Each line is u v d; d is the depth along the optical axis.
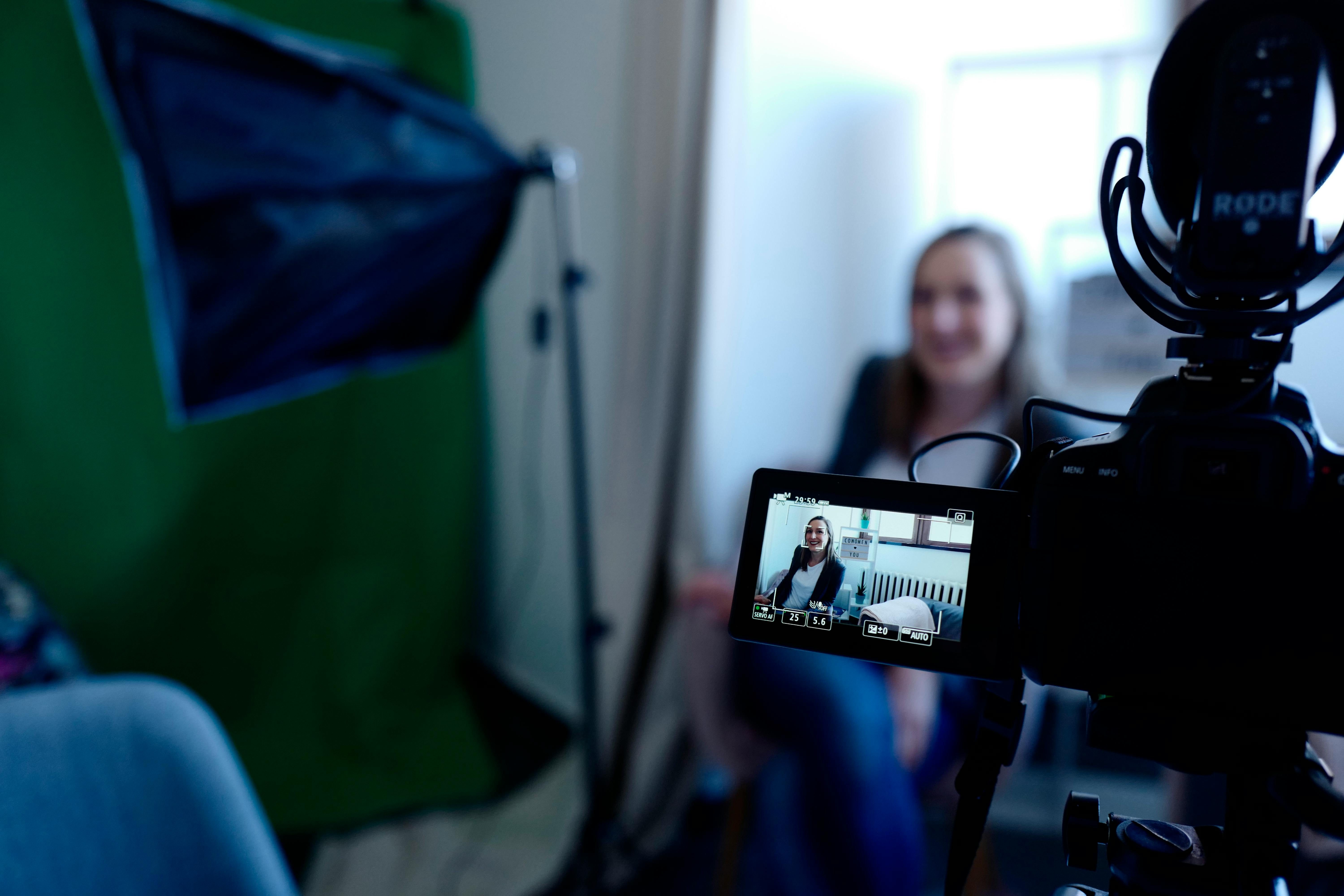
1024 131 1.78
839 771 1.25
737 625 0.51
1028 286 1.48
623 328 1.90
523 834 1.83
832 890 1.23
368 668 2.16
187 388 1.29
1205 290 0.41
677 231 1.74
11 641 1.37
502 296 2.44
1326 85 0.38
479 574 2.71
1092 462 0.44
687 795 1.83
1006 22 1.77
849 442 1.58
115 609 1.86
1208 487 0.41
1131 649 0.44
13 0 1.66
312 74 1.24
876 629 0.49
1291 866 0.43
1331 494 0.41
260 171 1.21
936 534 0.49
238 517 2.01
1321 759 0.44
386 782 1.99
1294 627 0.42
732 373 1.80
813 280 1.96
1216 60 0.40
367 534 2.21
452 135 1.37
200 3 1.67
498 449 2.54
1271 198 0.39
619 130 1.93
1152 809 1.67
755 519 0.53
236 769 0.78
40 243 1.72
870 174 1.94
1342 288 0.40
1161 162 0.44
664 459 1.82
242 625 2.04
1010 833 1.69
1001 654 0.46
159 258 1.20
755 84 1.77
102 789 0.72
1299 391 0.43
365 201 1.31
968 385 1.49
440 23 2.24
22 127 1.68
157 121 1.14
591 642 1.59
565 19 2.08
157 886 0.71
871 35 1.88
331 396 2.12
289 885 0.76
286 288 1.30
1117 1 1.66
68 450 1.77
